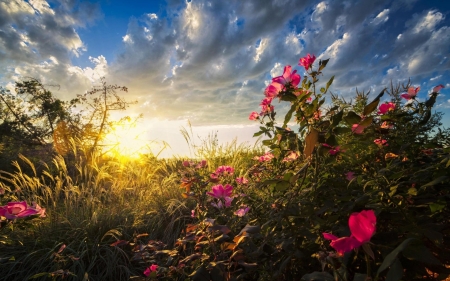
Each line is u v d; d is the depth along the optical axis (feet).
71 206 11.34
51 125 28.99
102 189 12.84
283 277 4.61
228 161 15.74
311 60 5.65
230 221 6.27
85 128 25.68
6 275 7.86
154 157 16.60
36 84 30.01
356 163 5.66
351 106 8.12
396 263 2.14
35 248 8.94
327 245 4.29
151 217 10.85
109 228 9.98
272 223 5.46
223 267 4.28
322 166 5.27
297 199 5.02
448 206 4.98
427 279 4.18
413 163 5.22
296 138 4.98
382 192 4.36
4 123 29.12
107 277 8.30
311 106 4.75
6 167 20.27
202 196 7.75
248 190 8.53
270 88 5.22
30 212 4.97
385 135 5.62
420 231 3.77
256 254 4.51
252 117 8.70
